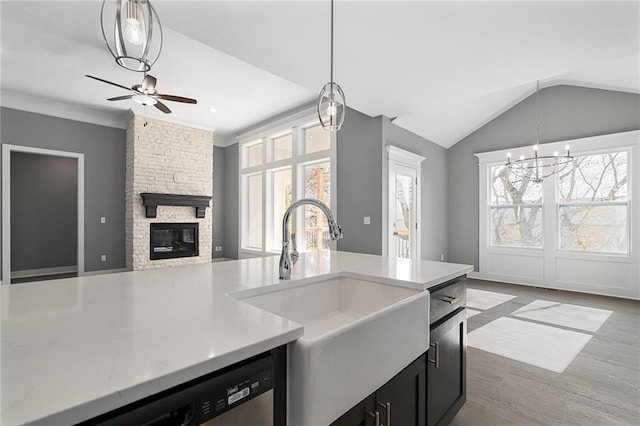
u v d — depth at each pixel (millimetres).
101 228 5586
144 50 1186
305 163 5465
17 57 3578
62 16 2645
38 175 6379
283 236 1468
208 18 2275
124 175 5852
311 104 5223
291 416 780
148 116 5562
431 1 2094
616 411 1898
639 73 3932
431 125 5277
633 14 2172
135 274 1538
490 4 2113
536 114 5215
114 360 607
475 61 2902
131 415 529
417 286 1363
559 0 2053
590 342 2900
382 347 1002
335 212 4969
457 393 1651
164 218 5715
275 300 1344
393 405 1075
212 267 1759
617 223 4516
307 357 753
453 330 1613
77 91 4598
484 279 5781
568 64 2939
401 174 4945
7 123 4773
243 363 695
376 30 2420
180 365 588
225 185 7609
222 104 5199
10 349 654
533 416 1856
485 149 5816
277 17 2252
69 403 465
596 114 4645
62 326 797
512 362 2521
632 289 4348
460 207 6133
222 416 641
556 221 5016
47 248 6465
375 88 3535
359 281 1590
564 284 4918
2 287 1236
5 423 416
